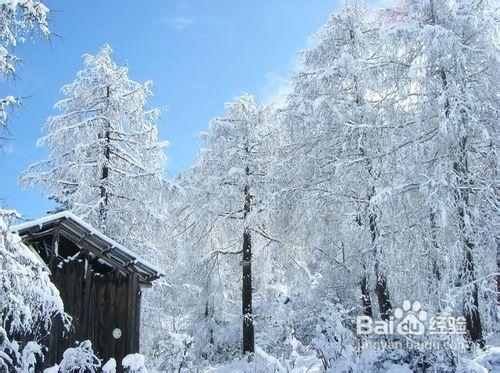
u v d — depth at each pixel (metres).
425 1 13.46
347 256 18.09
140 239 18.48
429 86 12.81
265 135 20.72
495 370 9.56
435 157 13.28
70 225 11.72
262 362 14.92
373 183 15.08
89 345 9.47
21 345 10.56
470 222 12.38
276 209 16.78
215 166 20.75
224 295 22.52
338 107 15.72
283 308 21.78
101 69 18.86
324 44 17.05
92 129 18.17
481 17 13.05
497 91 13.12
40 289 7.96
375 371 10.25
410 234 13.42
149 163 19.22
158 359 13.67
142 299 18.91
